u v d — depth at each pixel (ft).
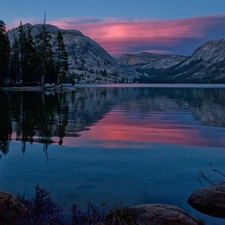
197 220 21.02
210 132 59.62
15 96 159.02
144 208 21.20
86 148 44.16
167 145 46.93
